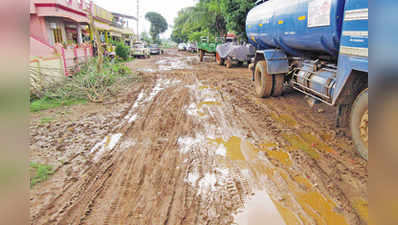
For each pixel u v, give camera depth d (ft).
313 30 18.43
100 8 83.51
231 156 14.67
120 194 11.25
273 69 25.93
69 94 28.17
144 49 94.79
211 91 32.55
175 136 17.83
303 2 19.34
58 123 20.62
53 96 28.02
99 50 38.22
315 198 10.80
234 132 18.39
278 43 25.63
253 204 10.46
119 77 37.29
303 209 10.12
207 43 77.36
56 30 50.24
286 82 28.19
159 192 11.37
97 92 29.14
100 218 9.77
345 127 17.84
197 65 67.00
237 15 55.06
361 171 12.67
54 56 33.37
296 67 25.61
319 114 21.88
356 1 12.95
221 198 10.89
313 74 20.80
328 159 13.99
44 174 12.82
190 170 13.19
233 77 44.50
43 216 9.89
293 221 9.50
